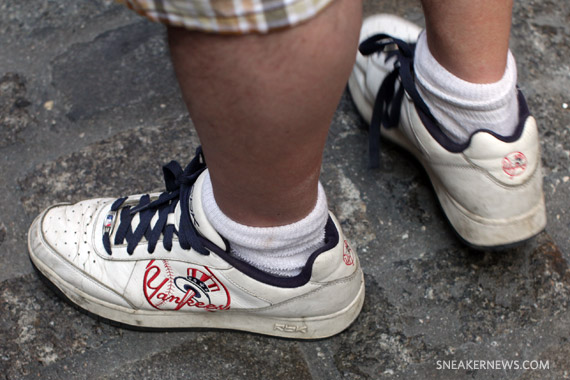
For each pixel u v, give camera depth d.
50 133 1.41
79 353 1.09
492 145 1.04
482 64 1.02
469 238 1.17
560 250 1.23
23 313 1.13
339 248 0.96
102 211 1.10
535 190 1.09
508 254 1.22
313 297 1.00
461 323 1.13
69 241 1.07
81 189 1.32
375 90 1.31
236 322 1.08
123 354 1.09
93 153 1.37
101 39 1.61
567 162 1.37
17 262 1.20
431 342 1.11
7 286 1.16
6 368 1.06
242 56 0.61
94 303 1.08
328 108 0.70
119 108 1.46
